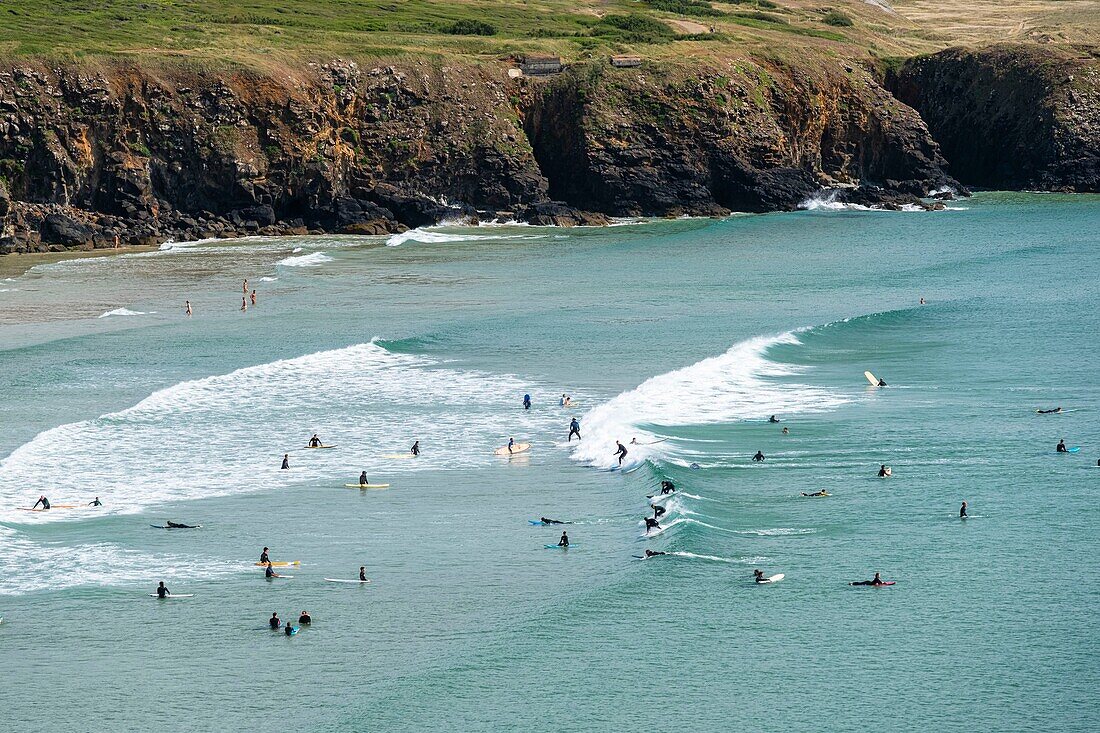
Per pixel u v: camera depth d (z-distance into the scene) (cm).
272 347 13938
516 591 6938
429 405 11431
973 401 11088
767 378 12275
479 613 6625
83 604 6838
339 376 12556
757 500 8469
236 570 7331
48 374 12612
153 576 7256
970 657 5981
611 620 6494
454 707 5588
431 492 8900
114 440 10238
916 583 6906
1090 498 8288
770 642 6197
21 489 8944
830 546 7525
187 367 12950
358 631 6425
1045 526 7775
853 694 5644
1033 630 6253
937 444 9700
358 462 9675
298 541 7856
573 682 5809
